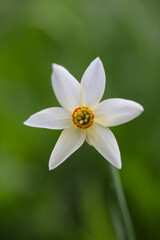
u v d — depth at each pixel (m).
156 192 0.38
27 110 0.43
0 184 0.40
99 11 0.48
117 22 0.46
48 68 0.45
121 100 0.30
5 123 0.42
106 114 0.30
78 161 0.42
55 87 0.30
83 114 0.30
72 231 0.39
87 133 0.30
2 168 0.40
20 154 0.43
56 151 0.30
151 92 0.44
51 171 0.42
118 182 0.31
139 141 0.42
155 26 0.46
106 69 0.44
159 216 0.38
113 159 0.30
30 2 0.49
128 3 0.47
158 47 0.45
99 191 0.40
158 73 0.44
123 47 0.45
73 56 0.45
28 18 0.47
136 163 0.39
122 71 0.44
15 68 0.45
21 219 0.40
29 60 0.45
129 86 0.44
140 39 0.45
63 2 0.48
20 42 0.45
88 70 0.30
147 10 0.47
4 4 0.49
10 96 0.44
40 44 0.46
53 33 0.46
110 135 0.30
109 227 0.38
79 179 0.42
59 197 0.41
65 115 0.30
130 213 0.39
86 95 0.30
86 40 0.46
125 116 0.29
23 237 0.39
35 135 0.42
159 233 0.38
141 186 0.38
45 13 0.47
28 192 0.40
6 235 0.39
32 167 0.42
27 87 0.44
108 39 0.46
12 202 0.40
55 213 0.40
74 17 0.47
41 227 0.40
